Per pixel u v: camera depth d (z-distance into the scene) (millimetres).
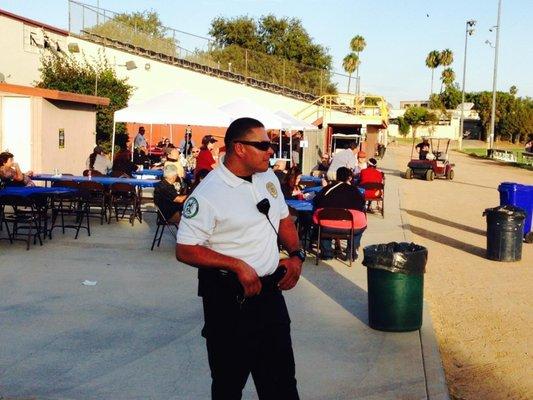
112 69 27969
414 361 5766
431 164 28219
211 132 31656
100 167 15914
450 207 18953
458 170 36344
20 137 16625
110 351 5852
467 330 7070
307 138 27656
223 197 3436
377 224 14586
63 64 26297
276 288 3580
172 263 9523
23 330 6375
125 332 6395
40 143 16656
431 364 5688
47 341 6078
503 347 6543
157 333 6387
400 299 6523
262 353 3551
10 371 5328
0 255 9711
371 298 6672
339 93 38531
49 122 17094
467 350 6438
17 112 16594
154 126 30781
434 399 4961
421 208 18531
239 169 3488
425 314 7375
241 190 3484
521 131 100062
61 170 17781
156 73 32125
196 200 3422
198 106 15789
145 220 13578
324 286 8516
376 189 15617
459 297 8469
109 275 8703
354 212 9828
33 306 7191
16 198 10148
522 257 11367
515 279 9617
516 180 30062
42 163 16797
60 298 7543
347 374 5441
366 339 6359
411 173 28453
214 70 34375
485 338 6820
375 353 5961
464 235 13891
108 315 6938
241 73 35688
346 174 9898
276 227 3623
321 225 9750
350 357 5848
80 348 5914
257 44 59094
